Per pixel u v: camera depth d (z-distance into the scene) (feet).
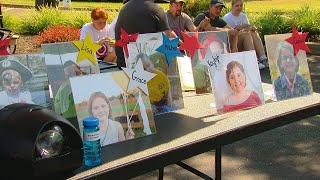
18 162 5.09
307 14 37.86
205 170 13.21
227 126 7.35
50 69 6.98
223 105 8.16
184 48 8.80
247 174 12.94
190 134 6.98
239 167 13.42
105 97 6.75
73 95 6.49
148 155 6.09
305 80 9.60
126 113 6.88
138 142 6.66
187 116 8.02
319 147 14.96
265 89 9.99
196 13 47.03
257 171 13.14
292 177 12.73
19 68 6.56
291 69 9.43
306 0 72.33
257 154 14.38
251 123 7.49
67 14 42.27
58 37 32.65
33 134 5.15
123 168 5.80
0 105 6.22
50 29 34.12
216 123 7.55
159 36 8.39
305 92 9.53
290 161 13.82
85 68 7.38
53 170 5.30
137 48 8.08
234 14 24.22
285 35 9.52
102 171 5.60
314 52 31.83
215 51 9.09
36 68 6.75
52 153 5.30
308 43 32.45
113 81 6.91
